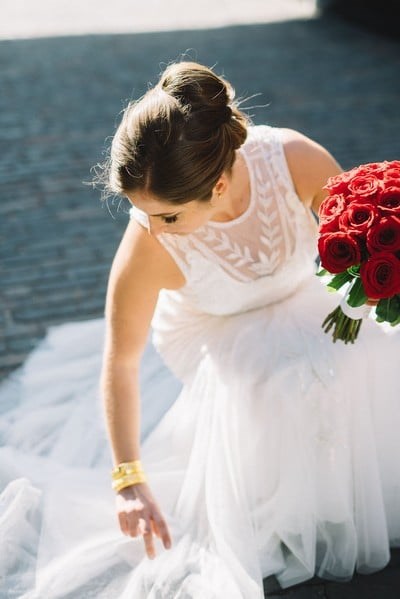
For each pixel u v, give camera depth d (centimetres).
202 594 194
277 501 203
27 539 216
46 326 344
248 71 754
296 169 197
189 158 161
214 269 196
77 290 371
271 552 211
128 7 1070
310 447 197
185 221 177
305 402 195
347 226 171
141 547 211
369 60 789
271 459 201
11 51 824
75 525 217
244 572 195
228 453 203
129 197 170
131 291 195
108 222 437
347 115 616
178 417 230
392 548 223
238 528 200
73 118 606
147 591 200
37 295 368
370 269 167
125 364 200
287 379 197
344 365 197
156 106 161
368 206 169
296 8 1074
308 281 221
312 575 210
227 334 212
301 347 201
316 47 852
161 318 223
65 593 203
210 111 164
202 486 212
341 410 196
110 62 775
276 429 198
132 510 186
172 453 230
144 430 257
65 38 885
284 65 775
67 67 756
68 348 305
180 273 197
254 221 193
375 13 927
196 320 220
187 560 203
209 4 1100
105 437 252
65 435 254
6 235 425
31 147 548
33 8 1061
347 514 203
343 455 198
